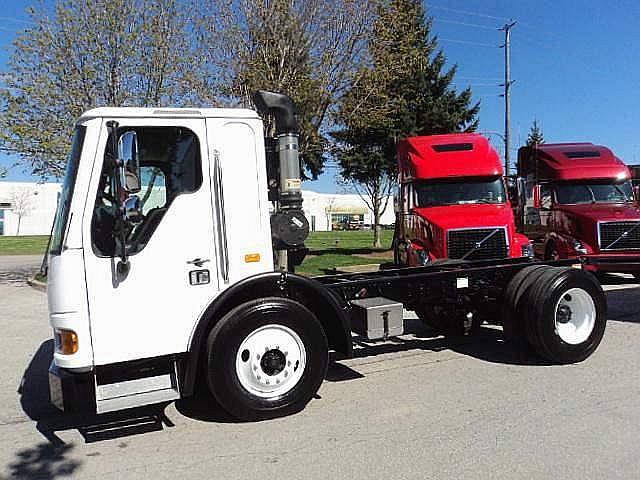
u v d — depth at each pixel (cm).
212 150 539
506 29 3192
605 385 614
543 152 1565
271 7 1614
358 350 805
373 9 1703
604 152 1559
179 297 523
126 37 1688
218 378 529
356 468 438
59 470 458
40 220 6512
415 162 1240
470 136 1296
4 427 562
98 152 501
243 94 1669
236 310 536
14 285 1822
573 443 466
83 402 504
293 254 625
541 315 688
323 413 561
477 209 1164
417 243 1180
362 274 730
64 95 1697
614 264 1295
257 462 456
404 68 1900
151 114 519
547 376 655
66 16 1664
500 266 749
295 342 557
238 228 546
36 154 1736
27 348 916
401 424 523
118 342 503
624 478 405
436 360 743
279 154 618
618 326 910
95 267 496
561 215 1452
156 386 522
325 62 1691
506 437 483
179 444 501
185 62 1692
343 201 7925
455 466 434
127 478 439
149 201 521
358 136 2591
